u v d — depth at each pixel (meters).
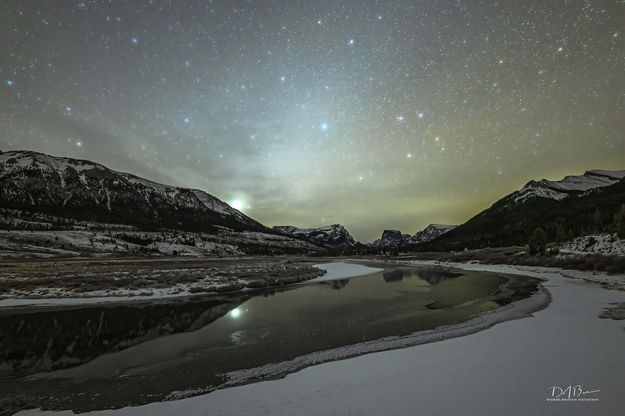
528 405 7.00
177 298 28.50
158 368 11.68
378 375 9.48
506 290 27.56
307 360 11.65
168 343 15.05
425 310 20.56
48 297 27.67
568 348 10.68
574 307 17.97
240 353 13.02
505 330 13.87
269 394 8.64
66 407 8.80
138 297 28.41
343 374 9.80
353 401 7.79
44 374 11.47
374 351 12.20
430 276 46.38
